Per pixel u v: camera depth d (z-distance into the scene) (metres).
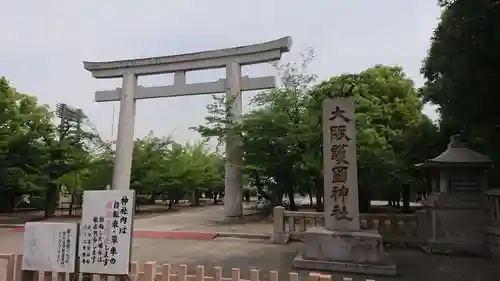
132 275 6.34
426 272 9.12
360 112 18.81
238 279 6.14
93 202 6.55
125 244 6.33
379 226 13.26
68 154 25.05
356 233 9.40
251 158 20.45
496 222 10.77
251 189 30.34
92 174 28.20
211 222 21.86
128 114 25.53
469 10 8.61
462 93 10.15
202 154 41.31
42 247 6.57
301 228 14.20
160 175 33.81
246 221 22.06
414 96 24.53
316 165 17.89
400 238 12.87
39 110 25.53
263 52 22.69
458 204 11.74
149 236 15.95
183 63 24.66
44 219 24.78
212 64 23.94
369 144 17.78
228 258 10.95
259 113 20.47
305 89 21.20
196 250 12.41
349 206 9.79
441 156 12.20
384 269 8.80
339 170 9.98
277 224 14.16
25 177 23.62
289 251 12.10
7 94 25.17
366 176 18.34
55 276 6.56
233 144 22.06
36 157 24.41
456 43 9.51
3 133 23.78
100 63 26.31
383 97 23.75
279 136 19.45
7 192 28.55
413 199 37.94
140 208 38.44
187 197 54.47
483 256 11.20
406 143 19.52
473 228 11.57
